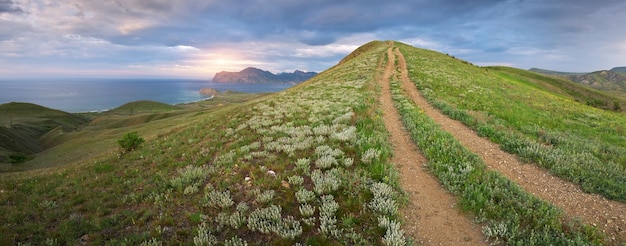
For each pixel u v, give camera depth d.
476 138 14.27
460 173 9.55
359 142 12.13
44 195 11.59
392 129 15.80
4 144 79.12
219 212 7.96
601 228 6.87
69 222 8.38
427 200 8.23
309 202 7.99
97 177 13.72
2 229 8.12
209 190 9.27
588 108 28.56
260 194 8.34
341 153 11.10
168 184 10.41
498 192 8.14
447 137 13.49
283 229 6.88
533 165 10.73
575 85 102.62
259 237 6.83
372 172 9.52
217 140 16.45
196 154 14.16
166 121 97.06
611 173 9.45
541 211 7.20
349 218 7.01
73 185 13.07
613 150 12.30
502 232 6.57
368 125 15.40
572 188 8.84
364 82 35.44
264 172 10.04
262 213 7.40
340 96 26.81
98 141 66.31
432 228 7.01
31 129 135.00
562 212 7.38
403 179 9.55
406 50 74.31
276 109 24.20
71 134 104.00
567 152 11.43
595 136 15.73
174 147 17.59
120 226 7.93
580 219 7.05
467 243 6.49
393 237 6.36
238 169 10.84
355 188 8.45
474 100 25.19
